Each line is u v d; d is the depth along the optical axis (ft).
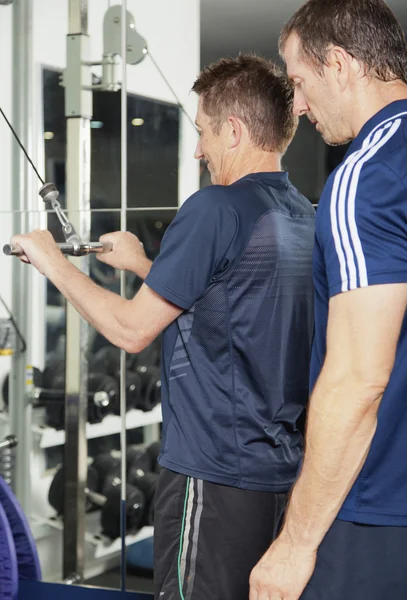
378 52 3.11
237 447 4.00
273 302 3.98
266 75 4.24
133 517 7.42
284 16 6.52
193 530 4.09
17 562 6.73
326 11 3.18
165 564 4.24
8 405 7.82
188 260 3.89
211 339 4.00
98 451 7.57
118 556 7.57
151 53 7.01
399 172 2.84
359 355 2.78
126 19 7.04
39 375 7.65
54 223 7.48
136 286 7.26
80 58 7.18
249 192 4.04
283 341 4.02
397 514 3.11
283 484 4.09
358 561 3.15
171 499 4.17
